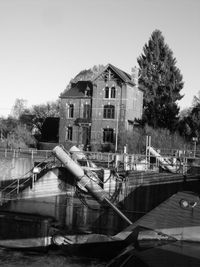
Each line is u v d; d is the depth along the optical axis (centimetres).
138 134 5666
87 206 2848
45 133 7456
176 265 1551
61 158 3036
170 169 3366
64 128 6706
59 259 2312
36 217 2589
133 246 1847
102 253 2330
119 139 5844
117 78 6281
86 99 6562
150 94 7838
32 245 2498
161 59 8188
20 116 10281
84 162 3397
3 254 2392
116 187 2853
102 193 2811
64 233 2494
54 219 2761
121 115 6244
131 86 6456
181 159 3650
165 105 7431
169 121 7112
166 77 8000
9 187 3528
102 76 6381
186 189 2712
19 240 2530
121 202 2817
